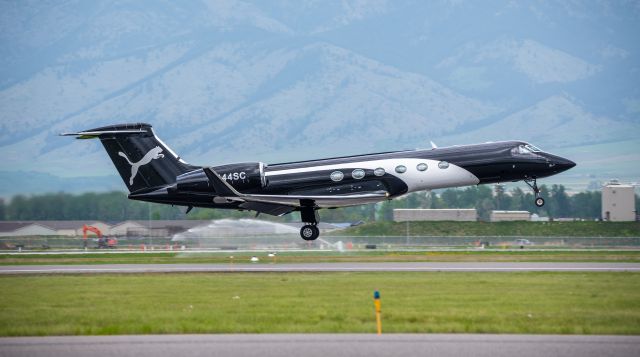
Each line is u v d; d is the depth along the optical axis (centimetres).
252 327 5006
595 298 6097
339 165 10081
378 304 4822
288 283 7269
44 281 7744
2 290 7025
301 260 9825
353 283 7219
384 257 10175
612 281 7181
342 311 5619
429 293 6481
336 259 9906
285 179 10106
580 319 5206
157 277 7975
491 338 4616
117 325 5144
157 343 4541
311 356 4228
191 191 10169
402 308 5728
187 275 8144
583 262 9275
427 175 9919
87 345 4512
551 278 7475
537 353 4256
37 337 4791
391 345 4438
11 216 16912
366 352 4291
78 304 6116
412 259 9844
